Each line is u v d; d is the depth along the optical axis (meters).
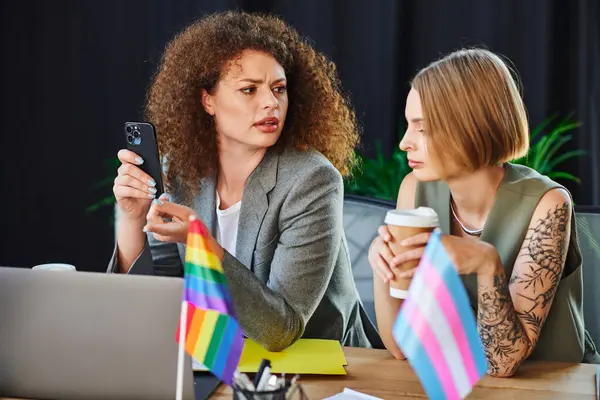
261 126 3.34
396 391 2.69
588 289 3.69
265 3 6.58
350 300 3.66
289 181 3.38
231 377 2.27
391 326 3.00
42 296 2.54
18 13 6.74
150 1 6.65
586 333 3.54
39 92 6.83
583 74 6.48
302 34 6.59
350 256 3.99
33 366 2.56
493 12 6.54
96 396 2.54
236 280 3.02
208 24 3.50
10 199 6.98
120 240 3.51
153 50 6.70
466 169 3.10
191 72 3.42
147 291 2.47
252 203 3.41
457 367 2.03
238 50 3.32
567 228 3.13
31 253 7.04
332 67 3.75
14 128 6.88
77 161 6.90
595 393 2.69
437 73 3.05
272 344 3.06
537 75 6.51
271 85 3.34
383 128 6.61
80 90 6.81
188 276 2.25
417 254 2.55
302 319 3.19
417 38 6.65
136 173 3.27
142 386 2.51
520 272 3.08
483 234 3.23
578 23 6.46
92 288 2.51
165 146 3.61
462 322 2.02
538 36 6.47
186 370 2.47
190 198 3.60
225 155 3.50
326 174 3.39
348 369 2.89
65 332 2.53
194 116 3.49
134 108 6.79
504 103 3.04
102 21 6.71
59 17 6.73
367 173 6.27
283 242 3.36
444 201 3.38
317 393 2.66
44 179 6.95
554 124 6.57
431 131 3.05
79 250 7.03
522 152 3.12
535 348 3.30
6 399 2.60
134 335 2.49
